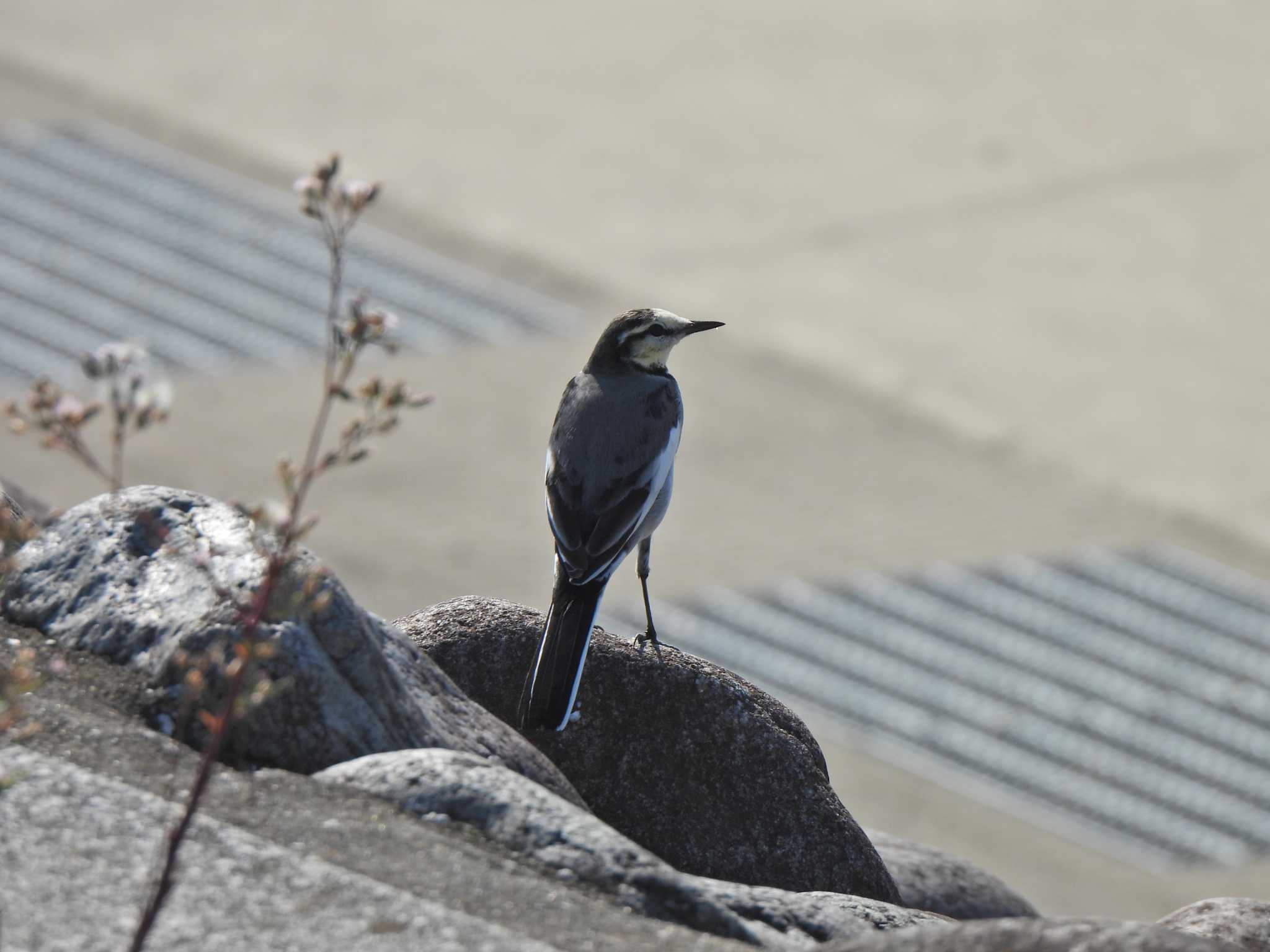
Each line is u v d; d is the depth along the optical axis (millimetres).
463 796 5898
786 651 27438
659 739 8164
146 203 41250
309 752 6211
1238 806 24281
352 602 6738
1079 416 34969
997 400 35375
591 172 43250
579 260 39750
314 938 4914
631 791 8062
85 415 4531
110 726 6008
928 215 41625
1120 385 35969
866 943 4988
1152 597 29562
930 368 36344
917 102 46594
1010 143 44719
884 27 50594
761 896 6359
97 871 5082
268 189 42312
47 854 5129
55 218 40281
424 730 6668
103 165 42625
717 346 36750
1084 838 23219
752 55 48875
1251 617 29203
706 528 30797
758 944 5633
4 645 6566
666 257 40000
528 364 36062
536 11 51312
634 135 44875
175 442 32344
